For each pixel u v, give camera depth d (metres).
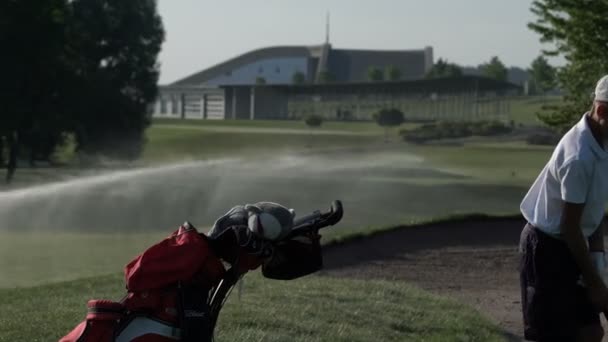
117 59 59.66
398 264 13.59
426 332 8.25
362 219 23.64
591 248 5.73
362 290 9.94
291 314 8.20
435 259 14.05
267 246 4.37
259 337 7.17
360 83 126.06
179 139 81.06
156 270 4.26
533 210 5.60
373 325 8.18
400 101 122.06
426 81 120.31
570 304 5.48
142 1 60.19
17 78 45.53
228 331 7.26
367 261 13.70
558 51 21.16
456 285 12.09
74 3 58.56
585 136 5.31
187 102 152.62
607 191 5.42
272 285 9.88
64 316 8.02
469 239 15.88
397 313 8.79
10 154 45.94
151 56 60.66
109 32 58.91
